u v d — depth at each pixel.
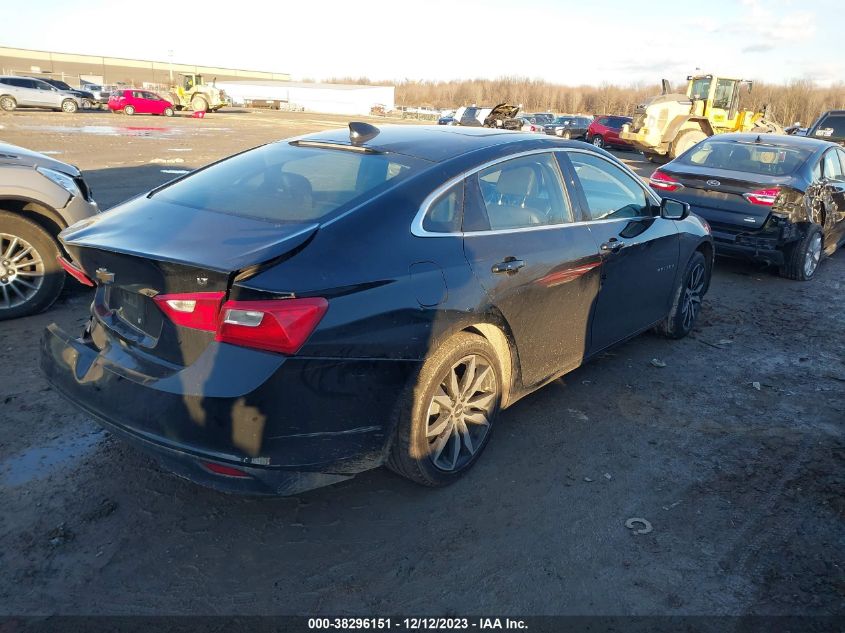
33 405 3.86
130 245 2.71
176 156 16.44
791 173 7.56
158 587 2.59
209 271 2.47
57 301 5.59
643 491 3.37
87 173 12.62
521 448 3.71
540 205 3.73
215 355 2.52
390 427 2.91
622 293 4.36
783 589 2.72
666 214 4.75
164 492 3.15
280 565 2.74
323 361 2.59
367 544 2.88
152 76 119.50
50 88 36.09
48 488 3.13
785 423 4.17
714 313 6.41
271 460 2.57
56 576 2.61
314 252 2.67
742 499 3.33
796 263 7.63
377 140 3.63
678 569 2.81
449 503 3.19
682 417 4.19
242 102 77.81
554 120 41.19
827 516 3.21
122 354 2.86
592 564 2.82
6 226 4.95
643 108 23.89
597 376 4.74
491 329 3.33
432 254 3.01
